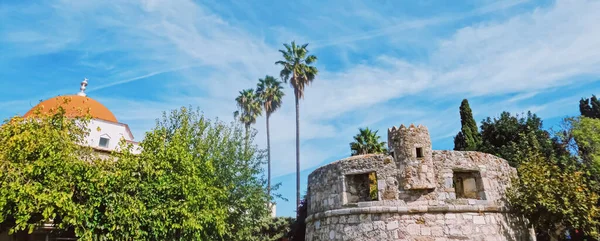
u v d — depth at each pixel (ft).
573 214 60.59
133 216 54.54
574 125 107.65
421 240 57.98
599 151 97.66
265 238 110.11
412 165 61.62
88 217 52.60
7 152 52.34
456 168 62.44
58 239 61.62
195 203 59.62
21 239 64.39
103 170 57.57
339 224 64.49
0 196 48.44
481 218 59.88
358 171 65.05
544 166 69.46
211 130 87.35
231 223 83.20
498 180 64.80
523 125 115.24
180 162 62.39
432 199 60.08
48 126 57.93
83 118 65.98
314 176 73.20
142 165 59.52
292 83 152.15
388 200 61.11
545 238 87.30
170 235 58.80
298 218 121.19
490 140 117.50
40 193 49.88
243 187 84.58
